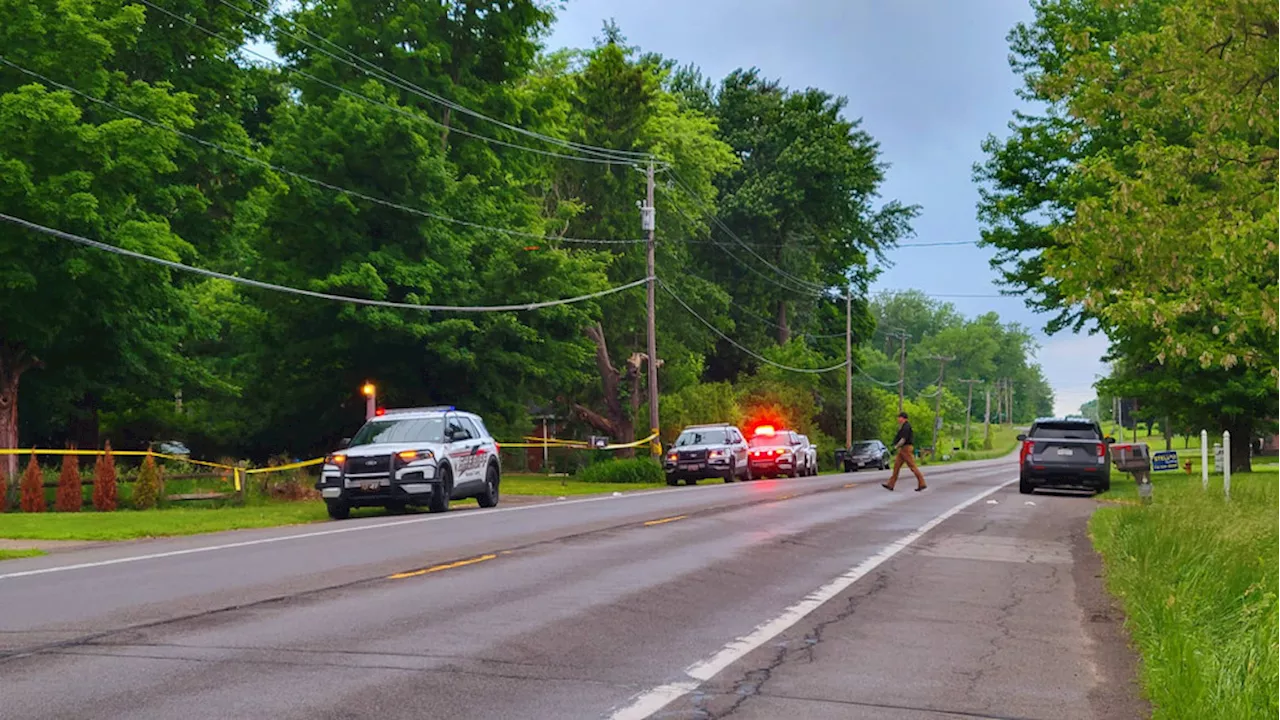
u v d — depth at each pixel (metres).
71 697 7.11
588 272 50.59
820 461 78.62
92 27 31.33
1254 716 6.44
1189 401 41.75
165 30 38.19
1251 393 39.94
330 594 11.53
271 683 7.55
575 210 56.56
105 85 31.22
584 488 38.84
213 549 16.14
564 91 60.53
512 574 13.14
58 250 28.77
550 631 9.60
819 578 13.21
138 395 40.22
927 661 8.72
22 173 27.30
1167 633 8.60
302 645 8.85
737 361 78.69
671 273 65.00
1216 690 6.83
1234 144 14.86
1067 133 16.17
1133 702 7.55
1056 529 20.08
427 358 39.03
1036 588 12.76
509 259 40.53
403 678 7.75
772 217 75.25
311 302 37.50
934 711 7.19
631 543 16.62
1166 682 7.29
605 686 7.66
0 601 11.04
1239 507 18.81
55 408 36.88
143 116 31.52
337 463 23.61
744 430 65.25
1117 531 17.36
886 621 10.45
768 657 8.74
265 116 50.34
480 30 48.97
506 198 47.97
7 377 30.83
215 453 46.31
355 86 44.69
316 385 40.34
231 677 7.71
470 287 40.00
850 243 85.62
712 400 62.62
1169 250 14.46
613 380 60.91
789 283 77.31
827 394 82.50
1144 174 15.30
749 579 13.05
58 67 30.52
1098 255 14.85
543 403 46.28
